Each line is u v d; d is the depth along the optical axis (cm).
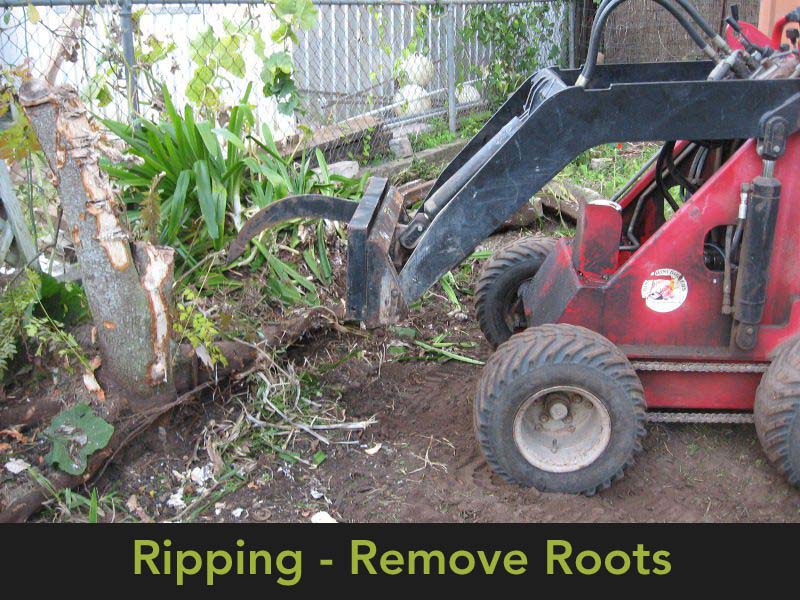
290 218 338
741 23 358
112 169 424
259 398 358
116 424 311
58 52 501
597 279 323
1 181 357
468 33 832
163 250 309
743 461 337
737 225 307
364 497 312
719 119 289
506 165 301
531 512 300
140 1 501
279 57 526
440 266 312
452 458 339
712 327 320
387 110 771
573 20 963
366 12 754
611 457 303
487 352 434
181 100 618
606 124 292
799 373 292
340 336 432
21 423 311
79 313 348
